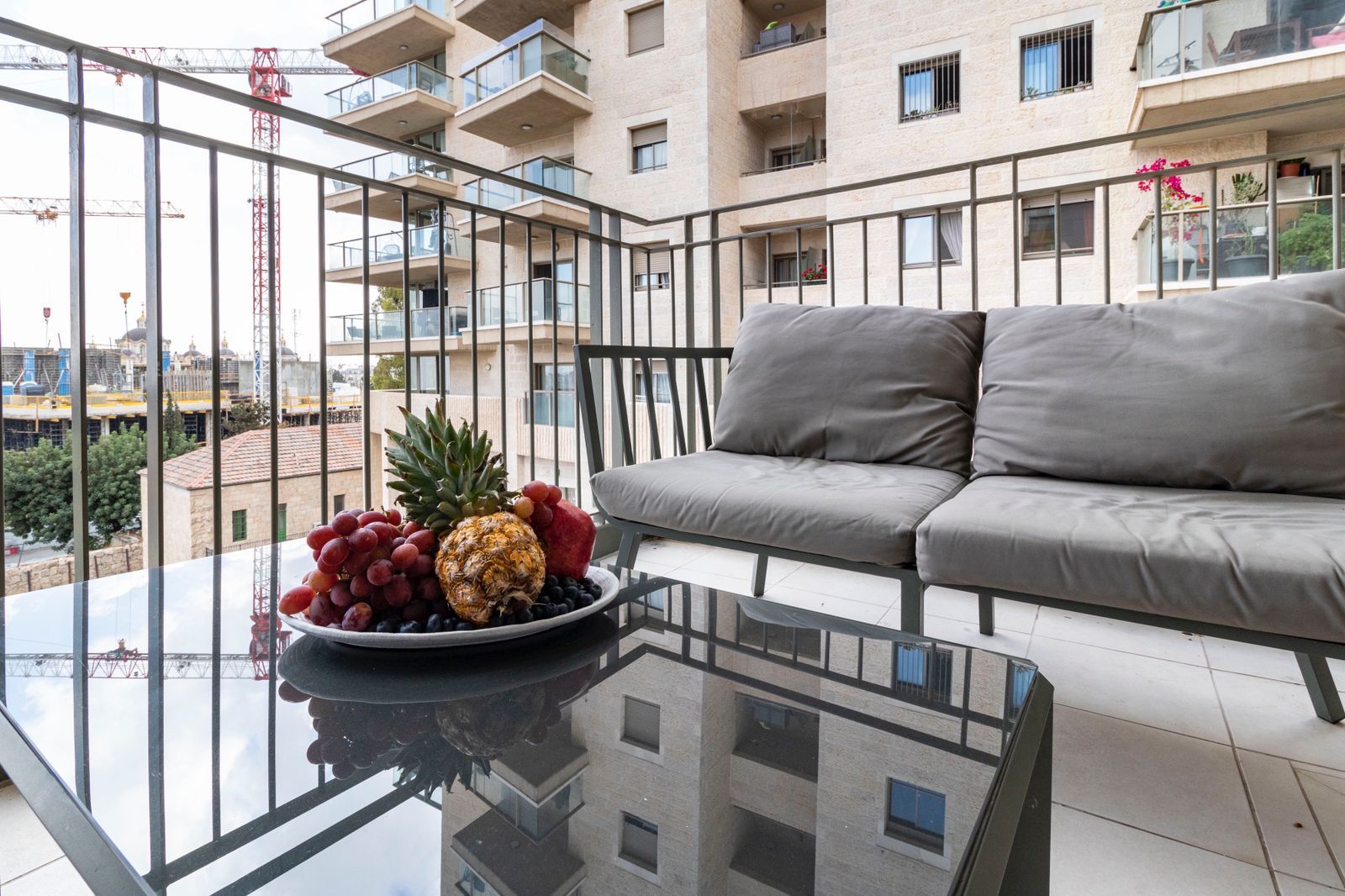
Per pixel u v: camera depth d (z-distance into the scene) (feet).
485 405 34.88
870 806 1.25
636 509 4.53
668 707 1.72
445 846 1.10
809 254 30.14
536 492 2.45
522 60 31.65
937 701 1.74
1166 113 19.69
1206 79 18.66
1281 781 3.43
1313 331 4.00
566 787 1.31
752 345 6.15
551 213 32.12
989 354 5.32
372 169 39.68
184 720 1.64
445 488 2.28
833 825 1.18
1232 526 2.99
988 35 23.97
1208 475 4.04
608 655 2.08
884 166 25.89
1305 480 3.80
